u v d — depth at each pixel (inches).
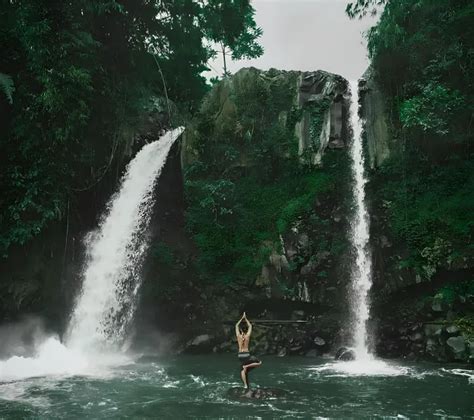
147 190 693.9
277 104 776.9
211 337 581.3
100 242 624.4
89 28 641.6
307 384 366.6
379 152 693.9
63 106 545.6
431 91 642.2
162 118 745.6
